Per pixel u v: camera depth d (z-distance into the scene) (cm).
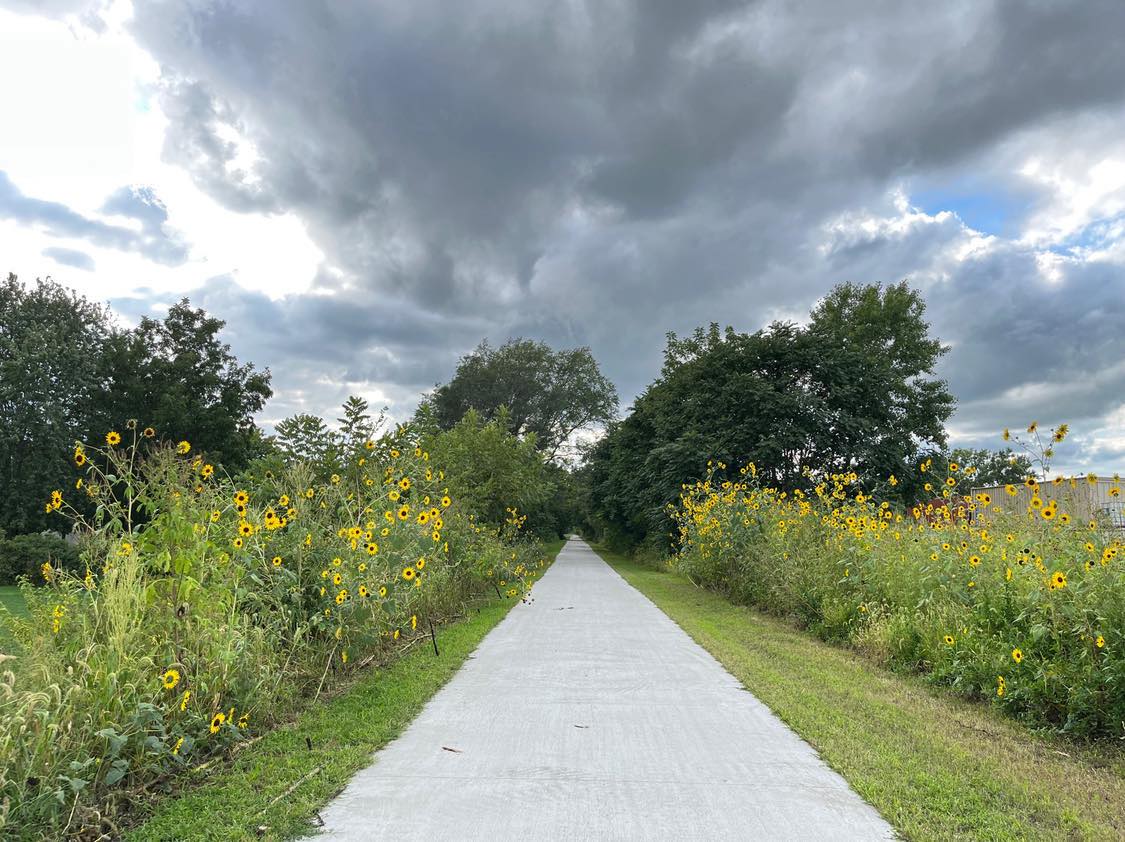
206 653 526
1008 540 796
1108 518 755
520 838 387
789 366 3030
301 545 738
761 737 575
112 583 493
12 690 385
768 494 1725
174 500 560
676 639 1064
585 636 1088
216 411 4278
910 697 723
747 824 407
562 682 770
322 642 741
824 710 656
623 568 3041
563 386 6431
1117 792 473
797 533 1364
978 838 392
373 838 387
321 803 432
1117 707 573
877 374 3091
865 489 2734
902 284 4703
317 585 725
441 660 877
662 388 3638
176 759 464
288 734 568
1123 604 591
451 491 1521
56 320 4728
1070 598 639
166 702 484
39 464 4053
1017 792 465
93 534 556
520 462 2189
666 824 406
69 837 381
